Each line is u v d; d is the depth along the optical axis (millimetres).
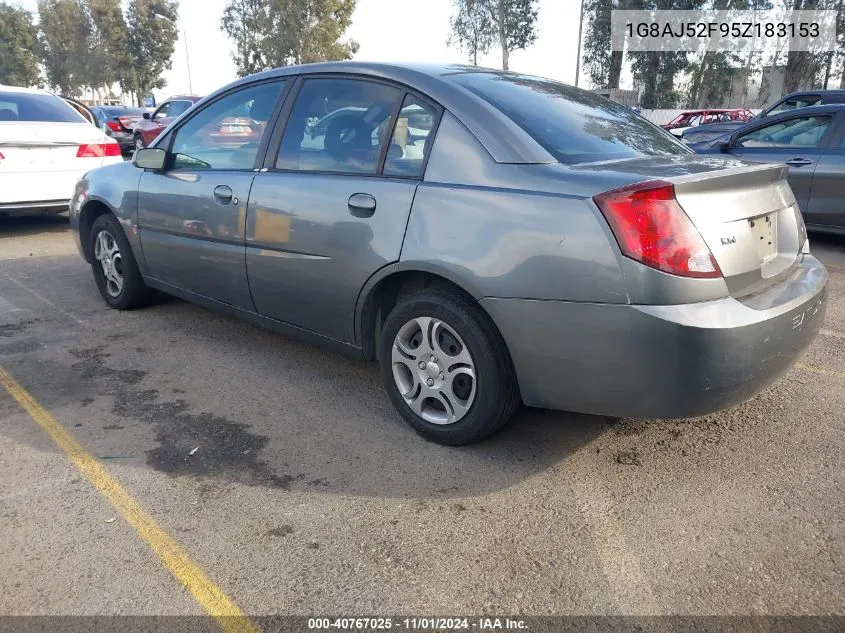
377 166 3129
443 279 2908
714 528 2467
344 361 4094
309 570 2264
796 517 2525
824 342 4375
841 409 3395
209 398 3568
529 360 2648
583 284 2439
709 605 2102
